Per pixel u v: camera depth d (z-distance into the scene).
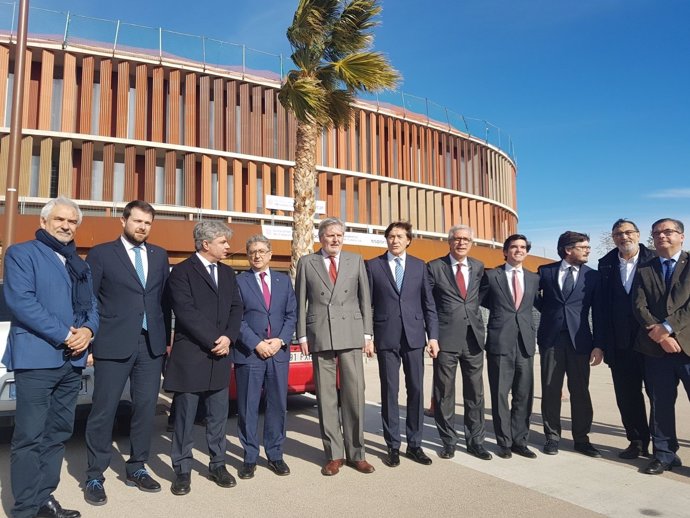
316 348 4.27
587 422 4.69
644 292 4.30
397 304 4.50
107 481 3.91
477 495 3.61
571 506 3.41
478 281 4.79
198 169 20.77
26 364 3.07
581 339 4.68
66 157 18.12
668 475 4.06
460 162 28.16
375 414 6.46
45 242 3.27
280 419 4.23
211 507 3.39
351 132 23.61
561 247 4.91
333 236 4.41
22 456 3.09
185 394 3.78
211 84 20.92
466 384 4.71
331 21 9.89
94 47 18.75
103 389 3.61
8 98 17.84
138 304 3.74
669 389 4.18
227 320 3.97
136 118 19.25
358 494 3.64
